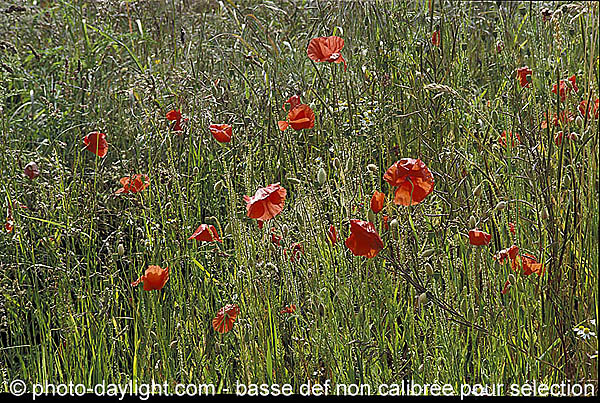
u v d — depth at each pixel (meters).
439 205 2.37
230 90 3.20
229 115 3.03
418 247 2.15
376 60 2.98
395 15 3.01
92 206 2.65
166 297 2.39
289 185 2.57
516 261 2.05
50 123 3.43
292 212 2.19
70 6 4.14
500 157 2.32
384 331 2.03
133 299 2.38
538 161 2.16
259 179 2.48
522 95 2.60
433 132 2.71
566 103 2.30
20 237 2.46
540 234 2.08
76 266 2.37
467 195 2.29
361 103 2.89
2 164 2.79
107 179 2.93
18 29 4.14
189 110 3.18
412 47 2.91
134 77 3.48
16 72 3.66
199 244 2.57
